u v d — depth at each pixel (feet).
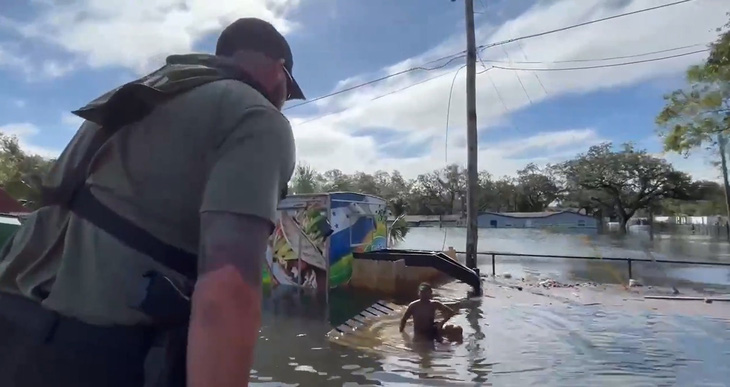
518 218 265.13
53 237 4.62
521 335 32.32
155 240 4.27
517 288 51.21
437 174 289.12
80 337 4.16
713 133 65.46
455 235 168.76
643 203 236.63
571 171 259.19
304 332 32.78
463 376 24.00
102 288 4.18
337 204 51.96
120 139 4.43
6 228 22.12
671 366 25.55
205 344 3.61
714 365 25.75
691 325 34.96
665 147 69.15
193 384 3.59
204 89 4.53
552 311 40.06
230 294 3.70
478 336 32.12
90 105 4.62
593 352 28.25
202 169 4.31
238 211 3.91
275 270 52.54
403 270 49.83
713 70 63.05
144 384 4.09
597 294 47.93
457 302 44.09
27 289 4.47
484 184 323.57
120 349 4.13
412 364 25.88
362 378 23.59
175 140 4.32
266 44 5.08
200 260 3.90
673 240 148.56
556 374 24.25
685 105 66.33
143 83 4.66
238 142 4.21
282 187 4.47
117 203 4.33
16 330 4.34
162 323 4.17
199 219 4.34
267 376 23.82
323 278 49.21
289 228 51.67
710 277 58.95
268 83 5.05
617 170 233.96
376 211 59.31
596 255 92.58
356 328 34.09
